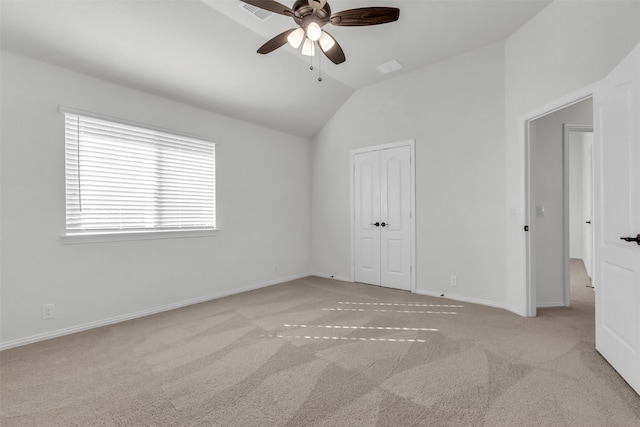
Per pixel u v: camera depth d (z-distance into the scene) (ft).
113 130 9.88
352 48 11.25
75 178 9.11
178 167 11.64
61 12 7.68
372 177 14.57
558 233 11.09
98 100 9.48
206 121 12.51
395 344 7.97
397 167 13.67
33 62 8.30
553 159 11.03
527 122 9.83
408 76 13.25
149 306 10.66
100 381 6.24
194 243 12.05
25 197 8.20
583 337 8.25
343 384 6.07
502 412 5.16
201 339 8.39
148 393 5.82
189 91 11.32
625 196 6.07
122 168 10.10
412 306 11.22
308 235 17.25
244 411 5.26
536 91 9.29
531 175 9.87
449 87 12.10
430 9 9.07
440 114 12.36
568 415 5.07
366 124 14.71
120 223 10.06
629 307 5.91
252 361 7.08
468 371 6.53
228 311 10.85
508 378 6.23
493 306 11.11
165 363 7.00
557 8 8.49
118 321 9.86
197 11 8.95
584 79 7.66
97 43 8.62
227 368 6.75
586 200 17.63
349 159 15.46
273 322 9.69
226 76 11.36
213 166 12.85
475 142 11.49
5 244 7.91
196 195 12.23
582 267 18.43
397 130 13.64
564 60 8.27
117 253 9.93
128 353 7.53
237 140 13.71
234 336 8.57
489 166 11.17
